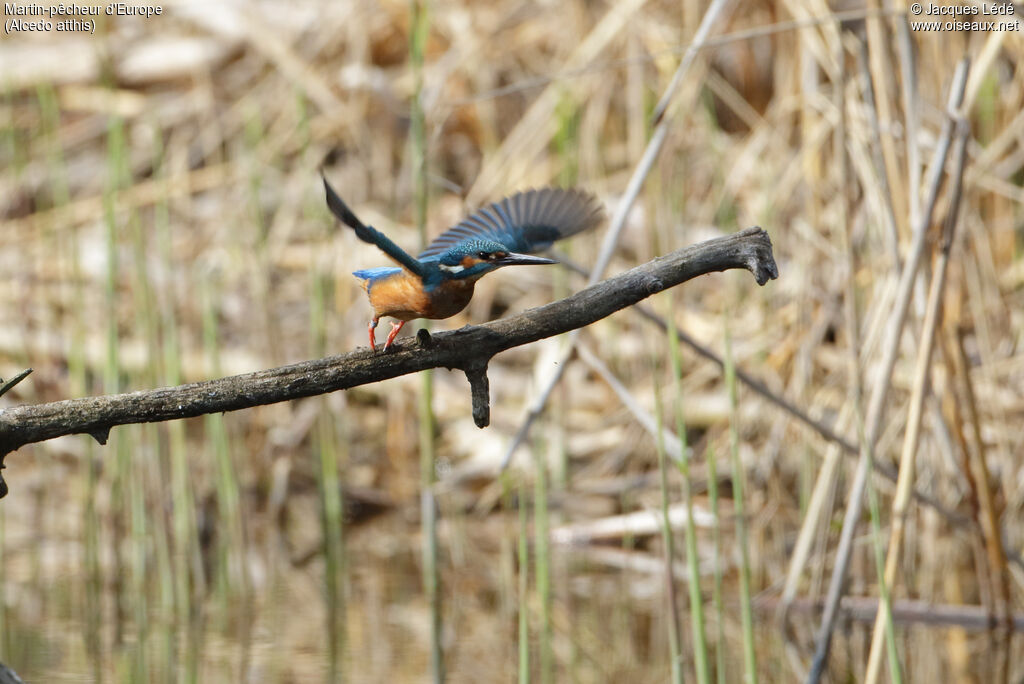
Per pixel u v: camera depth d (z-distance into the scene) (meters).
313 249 13.66
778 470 12.58
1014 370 12.41
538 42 17.00
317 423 13.95
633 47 14.41
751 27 16.16
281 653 9.95
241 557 12.41
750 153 14.72
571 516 13.41
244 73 18.23
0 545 11.97
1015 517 11.72
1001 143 12.44
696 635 8.01
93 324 15.22
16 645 10.03
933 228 9.57
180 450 12.27
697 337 13.77
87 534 12.05
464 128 17.11
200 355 14.61
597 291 5.63
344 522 13.77
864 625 10.88
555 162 15.84
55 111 16.41
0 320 15.22
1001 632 10.45
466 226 6.43
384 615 10.97
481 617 10.91
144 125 17.80
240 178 16.69
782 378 13.21
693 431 13.91
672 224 13.96
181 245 16.27
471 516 13.74
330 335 14.84
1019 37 12.19
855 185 12.62
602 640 10.38
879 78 9.72
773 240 13.66
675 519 12.73
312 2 18.28
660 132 9.28
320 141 17.20
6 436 5.40
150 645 10.09
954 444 11.23
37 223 16.36
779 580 11.54
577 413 14.34
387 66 18.06
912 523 11.42
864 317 12.45
